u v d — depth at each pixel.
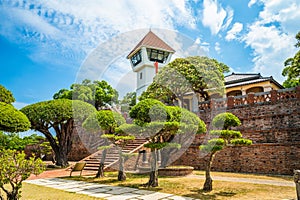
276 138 11.13
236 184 7.68
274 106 11.70
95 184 7.93
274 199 5.66
